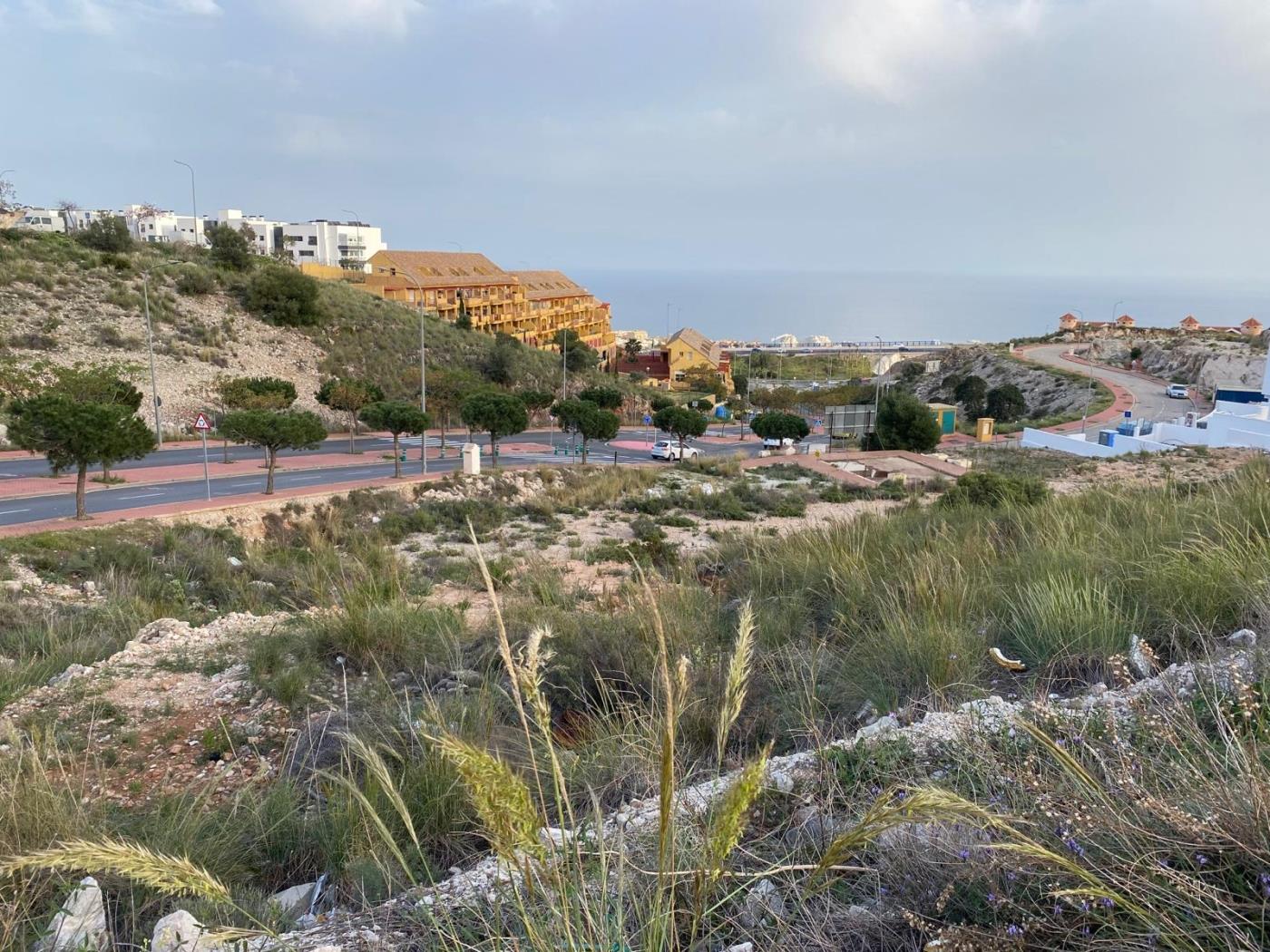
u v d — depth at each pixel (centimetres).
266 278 4381
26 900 235
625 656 479
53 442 1622
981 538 669
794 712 357
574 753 325
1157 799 173
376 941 200
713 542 1686
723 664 428
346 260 9400
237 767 424
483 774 117
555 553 1594
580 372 6206
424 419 2677
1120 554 500
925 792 129
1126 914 155
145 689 566
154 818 307
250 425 2058
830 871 200
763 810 251
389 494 2258
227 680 575
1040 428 4941
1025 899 169
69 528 1584
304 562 1466
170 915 227
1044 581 450
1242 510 573
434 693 488
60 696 546
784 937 175
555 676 464
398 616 638
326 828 307
